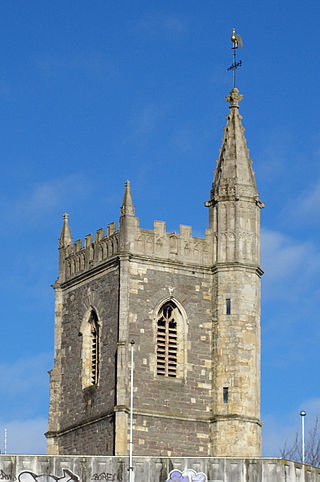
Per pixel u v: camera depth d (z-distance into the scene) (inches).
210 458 5319.9
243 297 6427.2
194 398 6343.5
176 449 6254.9
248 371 6368.1
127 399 6205.7
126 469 5275.6
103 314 6412.4
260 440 6358.3
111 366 6299.2
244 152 6604.3
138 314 6309.1
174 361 6368.1
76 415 6486.2
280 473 5334.6
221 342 6397.6
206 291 6461.6
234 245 6471.5
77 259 6653.5
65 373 6604.3
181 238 6456.7
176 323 6402.6
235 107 6673.2
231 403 6323.8
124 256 6328.7
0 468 5231.3
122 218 6378.0
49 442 6579.7
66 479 5251.0
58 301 6712.6
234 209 6510.8
